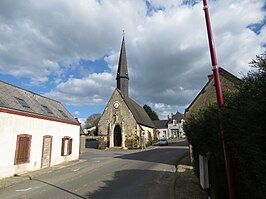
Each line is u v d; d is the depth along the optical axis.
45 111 17.91
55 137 18.12
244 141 3.51
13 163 13.41
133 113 37.22
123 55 43.06
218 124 4.87
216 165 4.93
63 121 19.44
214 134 5.17
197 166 8.29
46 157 16.78
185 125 10.07
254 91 3.47
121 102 37.88
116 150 33.19
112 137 37.19
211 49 4.28
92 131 54.59
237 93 4.21
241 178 4.04
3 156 12.70
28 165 14.70
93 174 12.91
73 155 20.91
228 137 4.02
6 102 13.88
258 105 3.19
